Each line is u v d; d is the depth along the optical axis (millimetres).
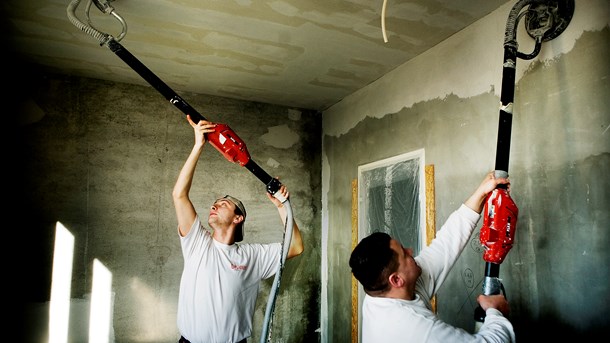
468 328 1721
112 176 2609
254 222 2990
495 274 1070
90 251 2502
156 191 2715
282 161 3180
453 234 1302
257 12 1786
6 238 2324
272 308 1464
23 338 2305
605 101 1269
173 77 2625
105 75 2596
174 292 2688
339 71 2494
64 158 2502
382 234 1175
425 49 2148
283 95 2984
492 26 1734
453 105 1934
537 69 1517
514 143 1591
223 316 1724
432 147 2062
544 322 1417
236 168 2979
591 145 1305
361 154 2768
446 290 1860
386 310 1068
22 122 2428
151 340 2586
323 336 3111
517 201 1559
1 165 2355
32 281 2354
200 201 2824
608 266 1232
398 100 2387
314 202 3266
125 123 2689
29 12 1790
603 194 1259
